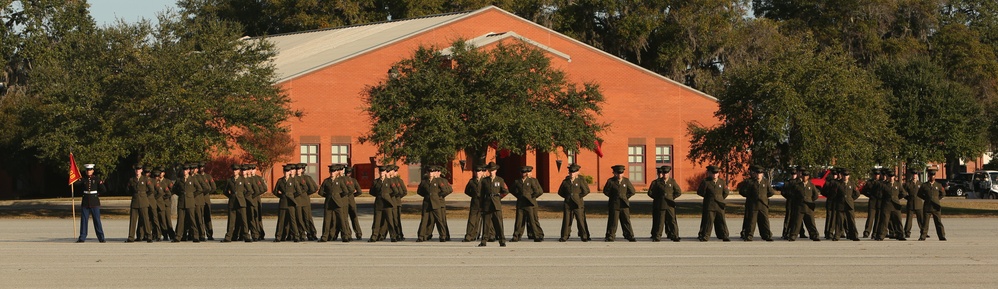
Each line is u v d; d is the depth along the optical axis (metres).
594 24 83.38
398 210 27.27
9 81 63.41
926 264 20.77
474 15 61.97
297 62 61.03
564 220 26.75
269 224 35.28
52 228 33.62
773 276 18.69
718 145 42.91
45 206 47.78
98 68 40.69
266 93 41.94
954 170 76.81
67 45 43.12
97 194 27.30
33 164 59.91
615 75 62.09
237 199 27.03
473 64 41.22
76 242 27.11
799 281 17.98
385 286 17.39
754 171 26.97
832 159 40.72
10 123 56.97
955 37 79.19
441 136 39.38
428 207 26.80
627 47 80.81
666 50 78.25
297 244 26.25
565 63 60.00
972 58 78.56
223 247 25.30
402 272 19.36
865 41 79.69
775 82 40.38
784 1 88.56
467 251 23.84
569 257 22.25
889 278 18.42
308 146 56.00
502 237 25.22
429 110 39.94
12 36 61.97
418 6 80.81
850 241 26.95
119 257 22.52
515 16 62.56
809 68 40.91
